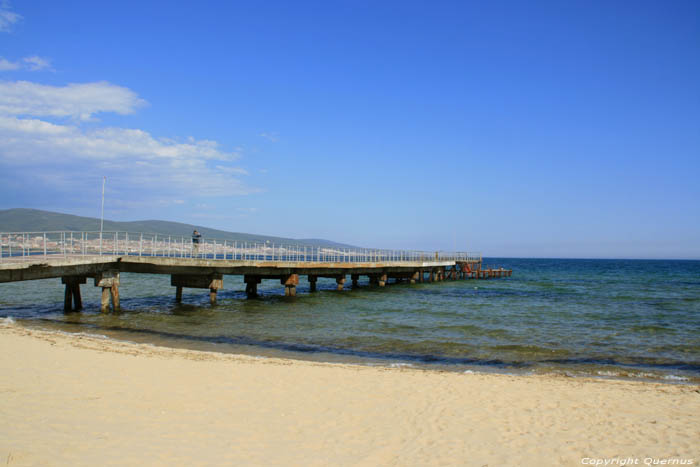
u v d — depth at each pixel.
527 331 21.44
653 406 10.11
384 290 42.97
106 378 10.70
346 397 10.26
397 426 8.54
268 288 43.66
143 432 7.55
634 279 70.62
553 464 7.02
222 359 14.03
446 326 22.59
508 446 7.69
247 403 9.51
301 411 9.17
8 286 41.81
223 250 30.44
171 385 10.48
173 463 6.42
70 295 26.02
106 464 6.22
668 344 18.67
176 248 28.92
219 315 25.20
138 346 15.75
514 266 150.00
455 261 61.44
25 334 16.73
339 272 39.06
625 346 18.27
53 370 11.11
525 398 10.59
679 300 36.59
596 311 29.09
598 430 8.53
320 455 7.04
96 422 7.85
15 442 6.71
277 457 6.88
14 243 23.39
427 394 10.70
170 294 36.38
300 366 13.28
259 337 19.25
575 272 101.56
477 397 10.56
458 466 6.84
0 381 9.88
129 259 25.12
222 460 6.64
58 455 6.39
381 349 17.39
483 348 17.72
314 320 23.95
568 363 15.50
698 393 11.36
